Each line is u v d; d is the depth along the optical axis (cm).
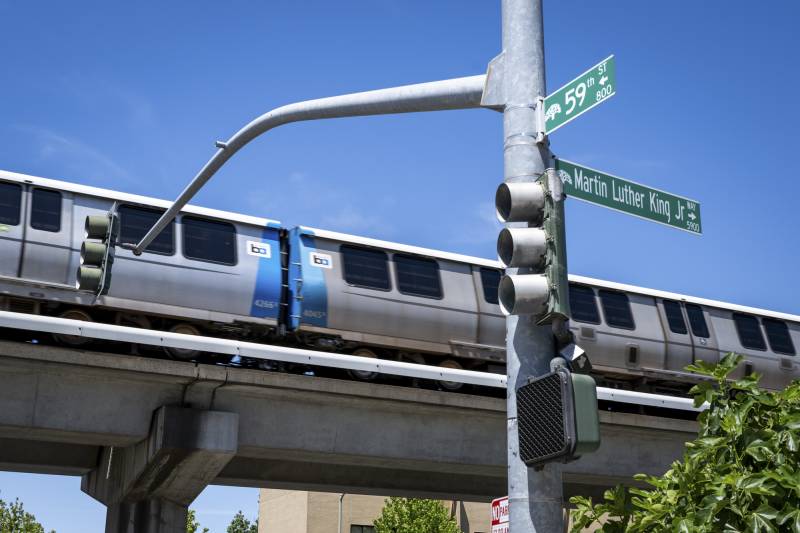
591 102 607
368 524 4319
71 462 2116
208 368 1791
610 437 2264
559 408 525
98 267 1113
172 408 1784
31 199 1833
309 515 4228
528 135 629
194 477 1864
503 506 963
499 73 649
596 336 2430
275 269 2058
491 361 2300
